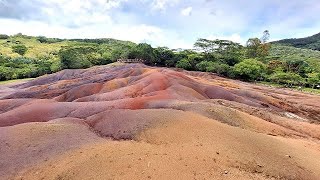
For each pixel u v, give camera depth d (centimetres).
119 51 11294
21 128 2152
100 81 5881
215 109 2597
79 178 1466
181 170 1488
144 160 1578
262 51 13050
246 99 4594
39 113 2988
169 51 11719
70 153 1733
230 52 12375
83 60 10131
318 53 17812
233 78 9731
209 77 8506
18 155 1788
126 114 2309
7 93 6162
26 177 1558
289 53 17288
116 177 1445
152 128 1983
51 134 2052
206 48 12875
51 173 1550
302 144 2269
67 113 3014
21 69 9831
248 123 2545
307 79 9206
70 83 6206
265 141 1889
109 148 1745
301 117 4259
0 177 1591
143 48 10875
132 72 6300
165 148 1720
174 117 2119
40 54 14450
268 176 1535
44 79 7694
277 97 5906
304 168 1655
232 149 1716
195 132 1891
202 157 1606
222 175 1470
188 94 3944
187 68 10569
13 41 17550
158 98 3338
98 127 2261
